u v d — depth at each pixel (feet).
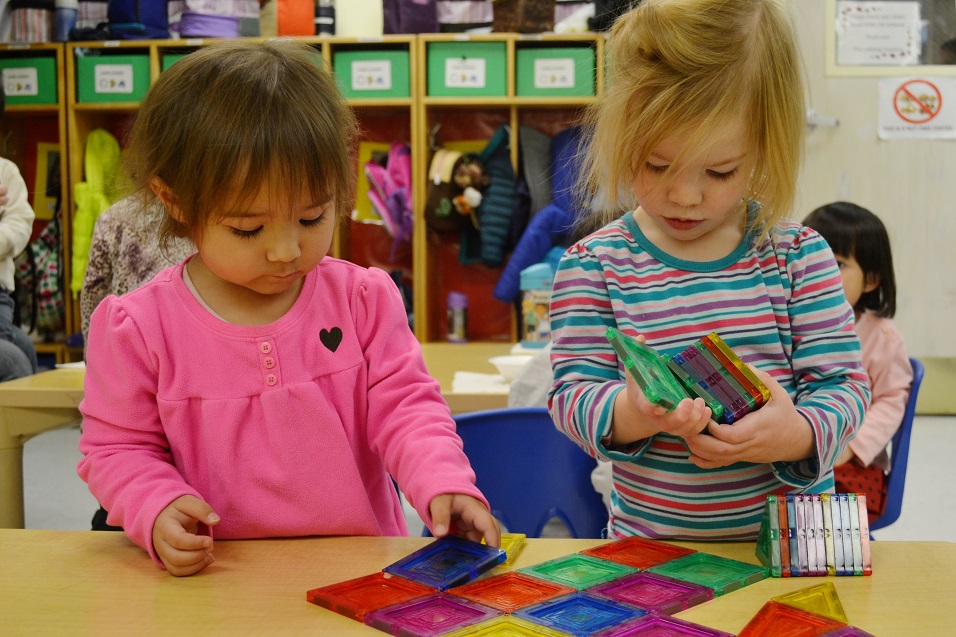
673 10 2.94
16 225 8.93
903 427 6.02
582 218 4.10
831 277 3.26
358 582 2.49
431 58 12.87
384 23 13.07
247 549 2.84
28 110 13.62
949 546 2.77
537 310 8.02
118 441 3.05
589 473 4.94
